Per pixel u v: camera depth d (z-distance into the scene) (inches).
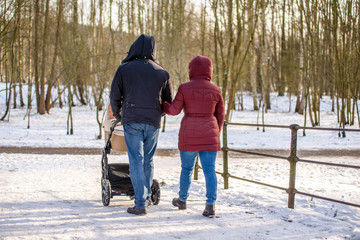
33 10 977.5
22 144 535.8
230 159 430.6
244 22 701.3
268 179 279.6
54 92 1450.5
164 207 179.0
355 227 150.1
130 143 162.1
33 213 159.0
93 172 297.9
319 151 530.3
